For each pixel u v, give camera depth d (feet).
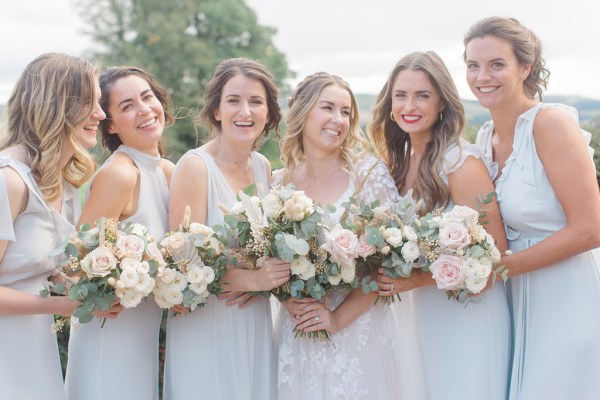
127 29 92.12
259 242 10.62
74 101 10.39
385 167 12.13
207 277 10.59
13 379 10.09
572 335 10.77
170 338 11.82
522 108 11.44
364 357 11.48
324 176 12.27
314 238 10.87
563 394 10.78
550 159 10.86
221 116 12.02
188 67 86.99
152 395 11.75
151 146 12.23
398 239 10.59
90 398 11.28
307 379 11.50
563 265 11.03
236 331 11.57
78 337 11.53
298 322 11.31
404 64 12.00
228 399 11.50
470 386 11.32
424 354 11.92
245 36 95.30
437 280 10.57
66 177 10.93
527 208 11.03
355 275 11.26
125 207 11.54
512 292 11.60
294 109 12.14
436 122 12.14
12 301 9.96
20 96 10.46
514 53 11.20
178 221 11.59
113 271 9.96
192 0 92.99
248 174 12.52
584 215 10.62
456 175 11.50
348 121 12.10
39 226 10.39
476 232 10.56
